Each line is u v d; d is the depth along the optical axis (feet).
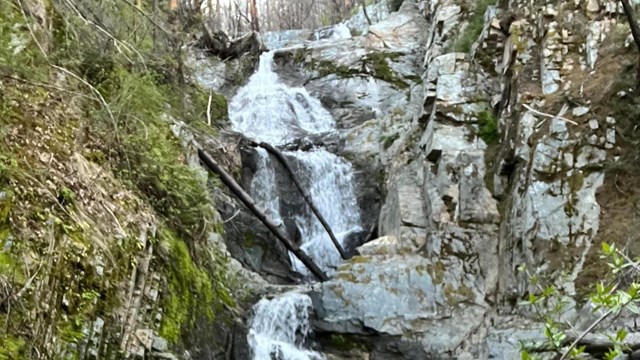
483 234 31.40
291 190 41.50
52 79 22.27
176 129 29.55
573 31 32.55
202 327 24.73
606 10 32.22
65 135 20.79
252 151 41.73
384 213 37.45
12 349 14.44
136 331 19.47
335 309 29.81
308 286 32.01
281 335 29.14
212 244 28.43
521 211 29.66
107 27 27.27
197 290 24.58
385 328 29.17
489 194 32.01
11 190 16.79
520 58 33.14
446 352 28.37
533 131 30.42
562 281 27.12
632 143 28.53
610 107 29.35
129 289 19.51
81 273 17.66
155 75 29.86
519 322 27.50
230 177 33.42
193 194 26.37
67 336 16.51
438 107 34.37
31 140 19.10
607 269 26.25
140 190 23.61
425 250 32.19
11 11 21.95
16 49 21.22
